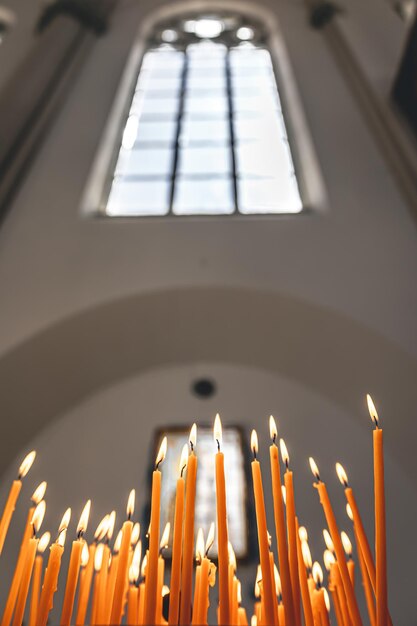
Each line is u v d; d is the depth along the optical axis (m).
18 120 4.12
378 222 3.29
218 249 3.17
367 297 2.87
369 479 2.47
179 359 2.96
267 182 4.17
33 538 0.82
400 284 2.92
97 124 4.44
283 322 2.92
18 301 2.91
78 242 3.26
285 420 2.70
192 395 2.82
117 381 2.87
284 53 5.51
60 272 3.07
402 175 3.54
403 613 2.05
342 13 5.77
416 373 2.60
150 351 2.95
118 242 3.25
